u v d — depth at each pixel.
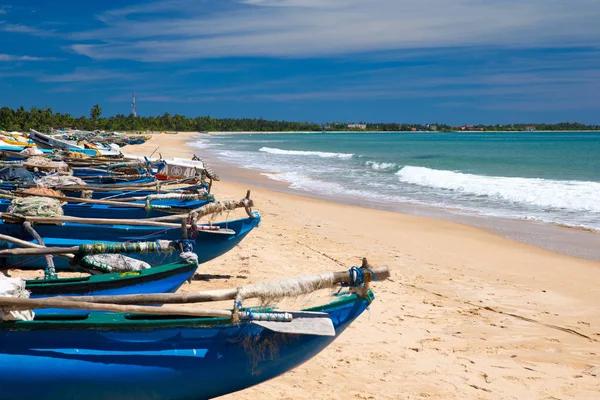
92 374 4.33
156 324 4.42
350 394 5.66
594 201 18.34
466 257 11.62
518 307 8.53
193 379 4.59
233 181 25.89
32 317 4.47
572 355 6.86
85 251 6.22
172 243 6.31
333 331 4.59
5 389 4.24
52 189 11.98
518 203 18.86
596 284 9.81
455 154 50.59
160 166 16.89
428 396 5.71
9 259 7.95
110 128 120.25
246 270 9.73
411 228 14.57
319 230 13.98
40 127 83.25
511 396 5.80
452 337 7.30
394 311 8.20
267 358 4.78
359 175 29.09
